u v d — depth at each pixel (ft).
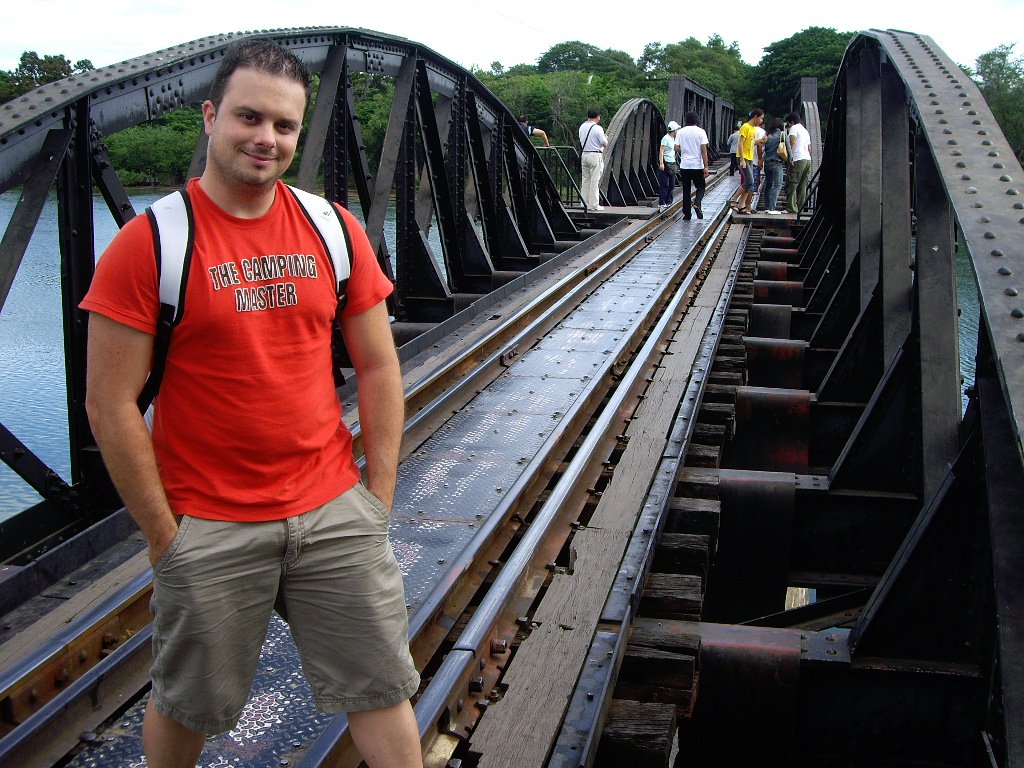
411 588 14.03
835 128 57.00
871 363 30.81
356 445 19.84
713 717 14.79
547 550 15.64
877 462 22.95
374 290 8.26
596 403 25.22
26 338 33.65
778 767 14.88
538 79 269.03
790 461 28.53
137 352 7.22
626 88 332.19
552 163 87.45
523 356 28.73
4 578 14.33
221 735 10.40
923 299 21.90
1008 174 15.33
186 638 7.63
